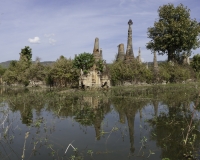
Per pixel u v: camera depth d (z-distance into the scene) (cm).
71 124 1293
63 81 4328
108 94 2812
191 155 790
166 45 4656
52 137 1045
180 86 3516
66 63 4016
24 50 6297
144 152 840
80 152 850
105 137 1034
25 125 1289
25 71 5528
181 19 4591
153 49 5066
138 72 4272
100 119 1416
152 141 965
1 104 2061
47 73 4512
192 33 4512
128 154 822
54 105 2038
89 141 979
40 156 820
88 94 2867
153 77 4647
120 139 1000
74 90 3375
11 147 922
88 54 3531
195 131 1093
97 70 3597
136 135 1057
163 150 857
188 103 1867
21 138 1039
